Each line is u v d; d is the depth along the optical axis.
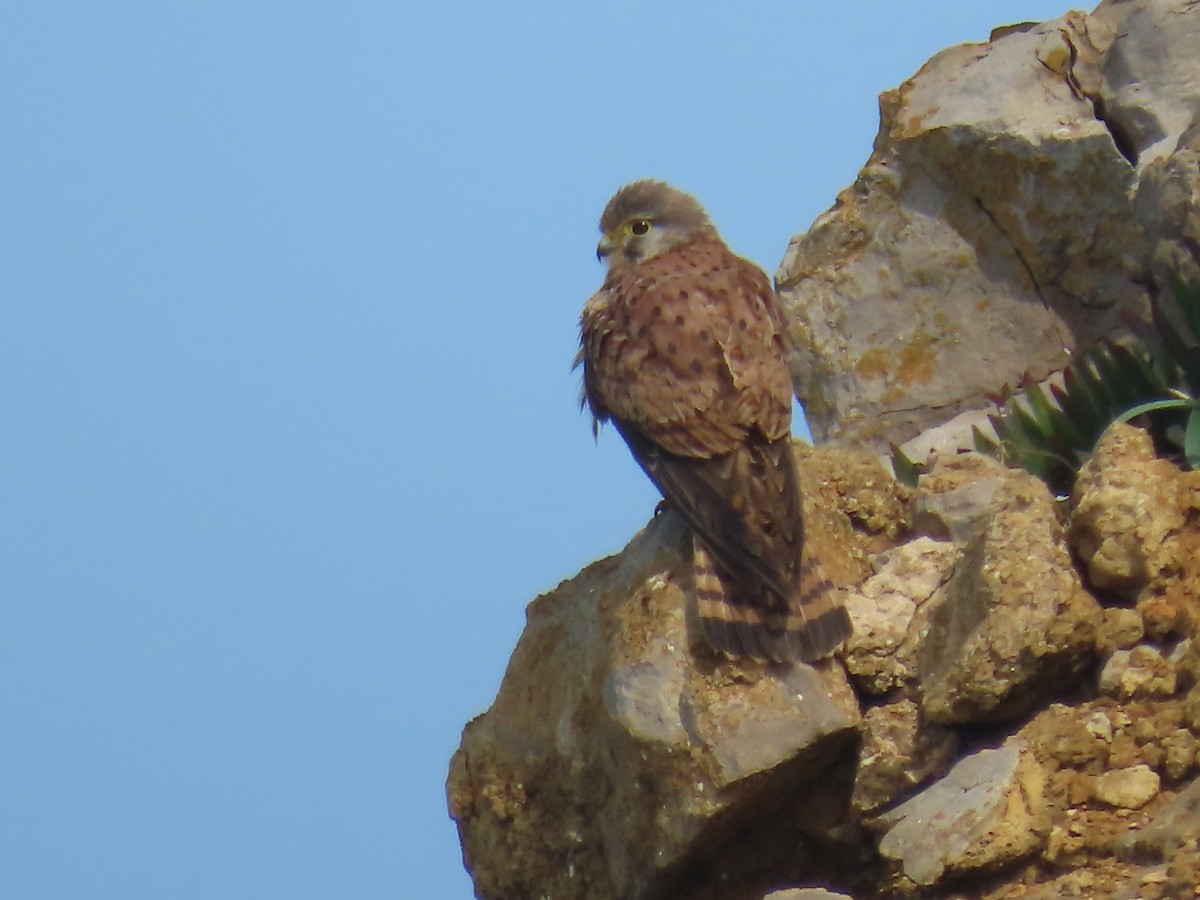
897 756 9.96
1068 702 9.73
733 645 10.02
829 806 10.14
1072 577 9.73
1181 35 13.98
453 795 11.45
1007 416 13.16
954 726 9.92
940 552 10.59
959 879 9.03
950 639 10.02
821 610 10.11
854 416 14.48
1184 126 13.70
